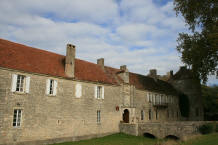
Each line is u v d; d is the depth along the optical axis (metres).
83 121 23.17
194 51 24.80
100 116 25.38
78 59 27.52
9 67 17.45
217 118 48.47
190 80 44.38
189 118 43.09
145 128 26.25
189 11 24.66
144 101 34.06
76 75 23.67
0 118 16.39
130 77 35.03
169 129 24.38
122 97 29.06
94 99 24.92
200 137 19.08
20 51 20.50
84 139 22.92
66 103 21.72
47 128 19.67
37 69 19.84
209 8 23.42
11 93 17.36
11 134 16.92
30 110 18.55
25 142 17.81
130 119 29.34
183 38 27.25
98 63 30.75
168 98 41.06
